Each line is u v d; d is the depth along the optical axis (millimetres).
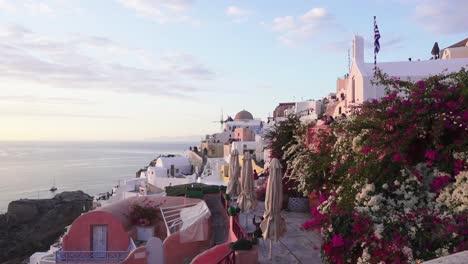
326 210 9508
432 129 9070
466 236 7074
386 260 7430
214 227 24703
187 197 28219
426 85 10000
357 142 10164
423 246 7375
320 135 13977
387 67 28516
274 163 12914
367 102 11164
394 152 9281
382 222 7809
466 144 8750
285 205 20734
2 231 63531
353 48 29953
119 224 23938
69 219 70875
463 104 9266
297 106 63625
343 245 8039
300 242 14898
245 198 18516
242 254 11844
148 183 59812
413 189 8789
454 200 8109
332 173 11930
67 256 22922
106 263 22438
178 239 20391
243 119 103250
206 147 82562
